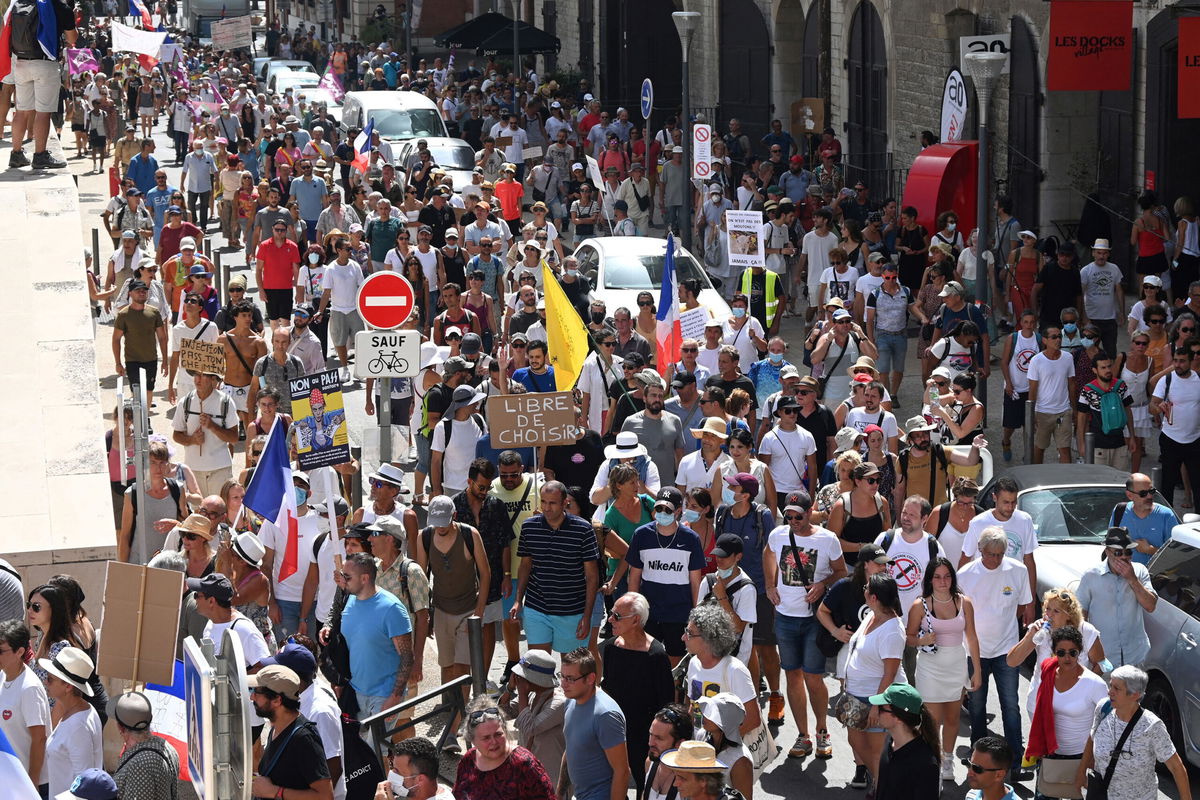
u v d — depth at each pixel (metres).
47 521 47.09
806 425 56.81
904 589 45.09
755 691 37.66
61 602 37.22
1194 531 44.84
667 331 68.75
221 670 28.66
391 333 57.03
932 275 76.50
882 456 53.31
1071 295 76.81
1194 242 84.25
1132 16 87.19
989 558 42.75
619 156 126.94
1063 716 38.75
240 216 110.88
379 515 47.44
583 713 34.66
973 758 33.53
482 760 32.78
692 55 162.75
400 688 40.75
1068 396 65.88
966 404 57.16
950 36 112.31
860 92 130.00
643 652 37.91
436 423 57.25
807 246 91.44
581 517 48.47
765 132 149.88
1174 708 43.41
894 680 39.78
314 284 82.94
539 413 50.06
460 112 166.38
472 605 45.91
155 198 99.50
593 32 187.62
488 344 79.06
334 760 34.94
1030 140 103.12
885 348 76.94
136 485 47.34
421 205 102.25
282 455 46.00
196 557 42.62
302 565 46.50
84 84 173.25
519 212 110.06
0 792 27.64
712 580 42.06
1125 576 44.16
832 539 43.56
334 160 125.69
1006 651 42.97
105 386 76.38
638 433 55.03
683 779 30.52
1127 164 95.88
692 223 116.25
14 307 61.34
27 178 74.69
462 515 47.12
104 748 41.12
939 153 97.12
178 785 33.00
